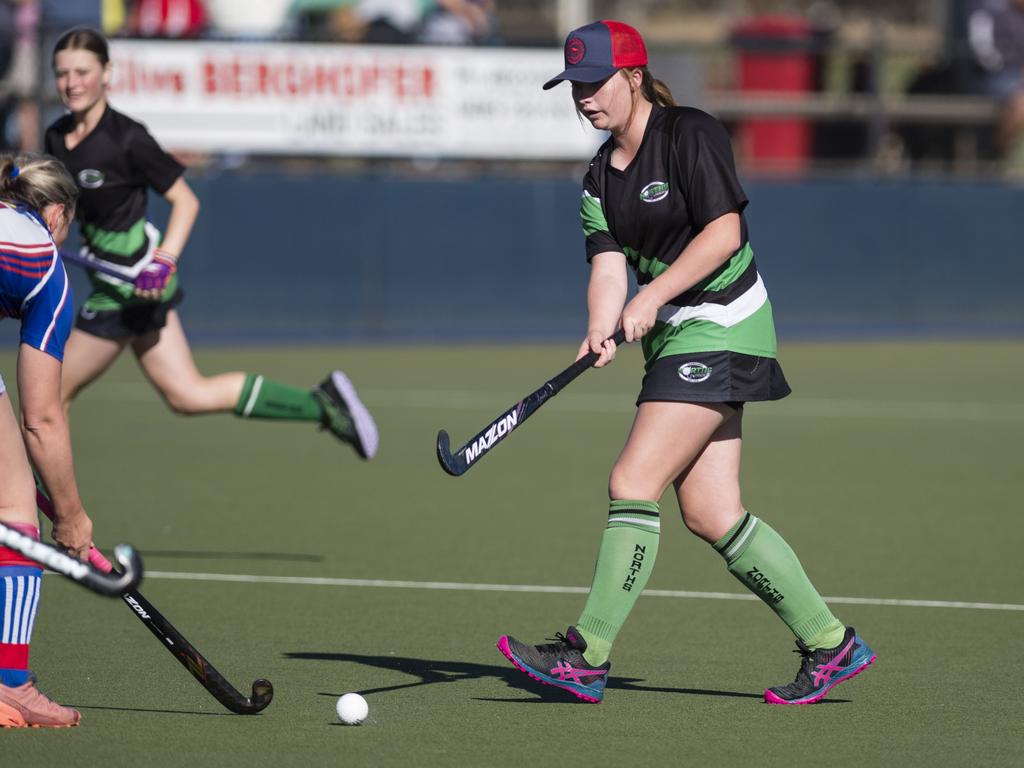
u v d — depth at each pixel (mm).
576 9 74938
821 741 17750
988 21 75062
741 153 73750
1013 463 39531
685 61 70062
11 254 16828
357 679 20266
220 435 43344
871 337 69688
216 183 63031
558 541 29688
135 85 62188
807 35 75062
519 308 67250
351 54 64188
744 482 36500
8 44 61781
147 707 18750
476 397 50625
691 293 18688
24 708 17672
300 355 61281
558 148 66562
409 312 66062
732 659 21594
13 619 17531
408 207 65750
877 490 35594
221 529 30531
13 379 51562
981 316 71125
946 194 70250
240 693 18609
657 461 18703
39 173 17656
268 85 63500
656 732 18031
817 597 19312
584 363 18578
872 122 72250
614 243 19438
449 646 22078
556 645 18953
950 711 19109
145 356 27438
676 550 29094
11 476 17422
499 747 17328
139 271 26125
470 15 72812
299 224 64375
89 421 45625
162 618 17906
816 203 68625
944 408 49812
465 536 30094
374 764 16625
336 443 42156
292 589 25516
